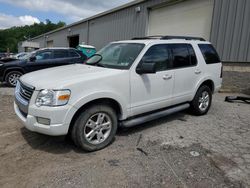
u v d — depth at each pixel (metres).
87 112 3.75
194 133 4.82
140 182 3.11
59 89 3.44
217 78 6.29
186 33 12.38
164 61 4.85
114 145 4.18
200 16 11.52
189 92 5.48
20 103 3.84
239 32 9.67
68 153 3.85
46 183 3.04
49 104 3.43
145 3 14.61
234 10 9.77
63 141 4.27
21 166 3.43
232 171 3.40
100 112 3.92
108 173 3.29
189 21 12.14
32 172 3.28
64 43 31.41
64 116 3.47
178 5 12.75
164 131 4.90
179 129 5.04
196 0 11.70
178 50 5.21
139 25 15.29
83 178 3.16
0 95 8.16
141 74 4.36
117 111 4.27
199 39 6.12
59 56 10.85
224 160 3.71
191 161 3.66
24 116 3.85
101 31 20.33
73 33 27.52
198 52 5.72
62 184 3.02
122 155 3.82
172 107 5.25
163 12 13.76
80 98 3.58
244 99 7.88
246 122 5.66
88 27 22.92
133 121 4.39
